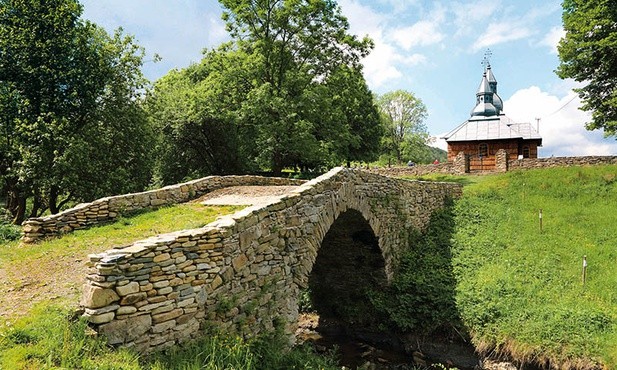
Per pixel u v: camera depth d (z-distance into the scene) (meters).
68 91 17.03
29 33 15.92
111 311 4.93
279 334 7.75
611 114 21.08
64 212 9.44
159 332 5.42
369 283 14.30
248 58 23.11
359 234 13.30
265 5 22.61
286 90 22.27
